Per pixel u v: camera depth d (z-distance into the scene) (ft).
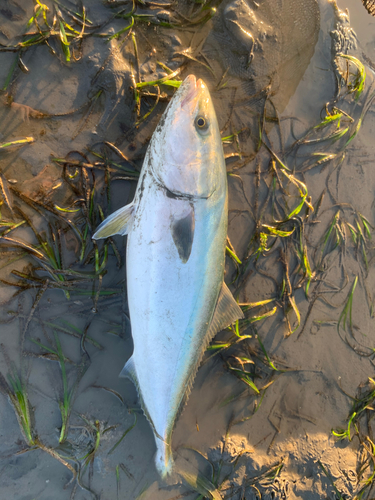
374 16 3.05
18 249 2.74
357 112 3.09
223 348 3.00
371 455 3.15
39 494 2.81
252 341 3.07
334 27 2.99
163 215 2.44
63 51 2.68
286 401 3.12
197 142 2.41
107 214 2.79
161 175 2.44
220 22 2.86
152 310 2.49
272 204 3.01
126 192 2.82
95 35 2.72
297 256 3.08
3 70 2.66
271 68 2.94
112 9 2.73
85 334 2.83
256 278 3.05
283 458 3.07
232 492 3.00
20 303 2.76
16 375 2.76
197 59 2.86
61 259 2.77
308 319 3.14
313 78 3.00
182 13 2.82
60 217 2.75
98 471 2.86
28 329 2.78
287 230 3.06
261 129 2.95
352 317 3.20
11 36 2.65
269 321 3.08
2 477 2.76
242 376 3.01
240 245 3.00
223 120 2.91
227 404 3.04
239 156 2.95
